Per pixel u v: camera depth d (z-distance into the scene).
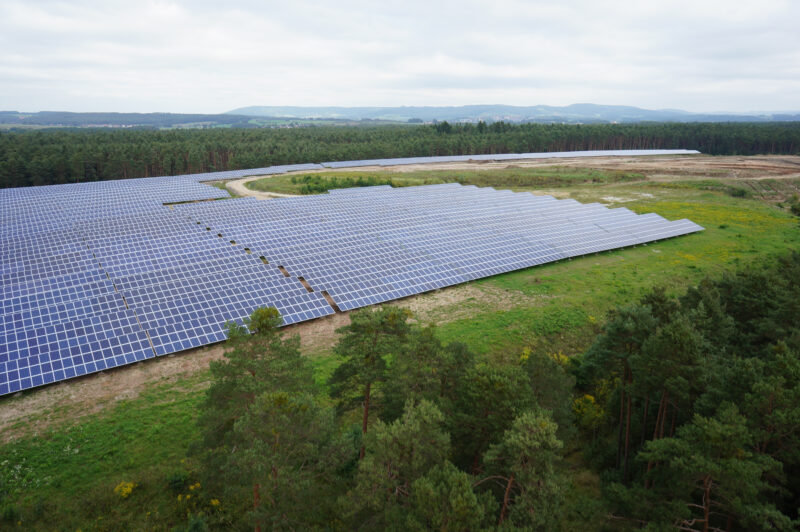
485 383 28.61
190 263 65.19
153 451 36.50
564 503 34.91
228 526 30.83
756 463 25.72
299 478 24.06
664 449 27.39
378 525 24.30
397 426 24.27
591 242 88.69
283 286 60.34
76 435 37.31
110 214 99.31
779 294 46.78
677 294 68.88
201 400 41.97
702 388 34.88
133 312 51.91
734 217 114.31
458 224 91.06
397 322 32.22
